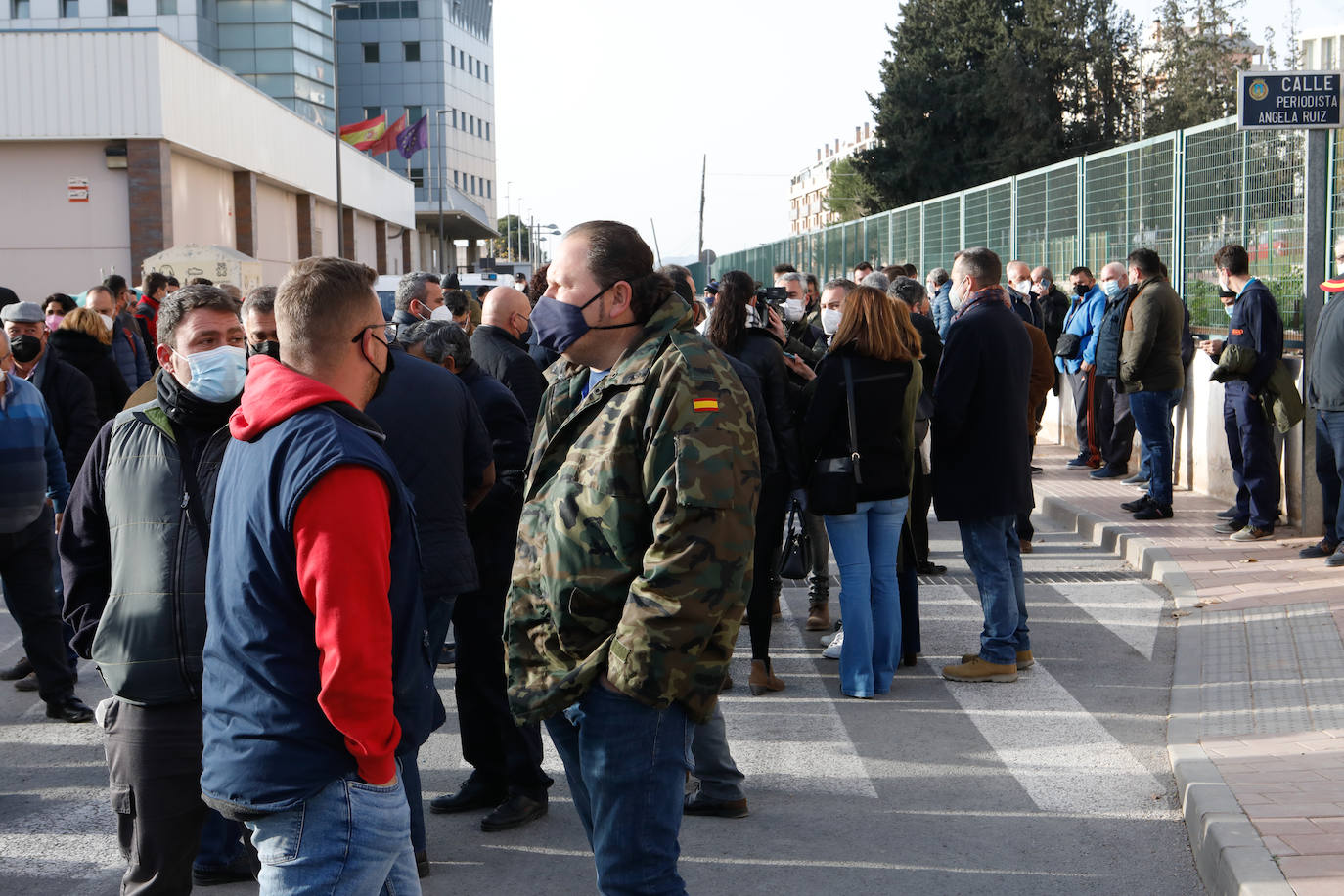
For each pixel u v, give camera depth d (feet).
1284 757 16.24
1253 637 22.45
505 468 16.01
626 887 9.29
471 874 14.21
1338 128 28.63
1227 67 187.11
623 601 9.26
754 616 20.48
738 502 8.94
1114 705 19.79
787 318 26.68
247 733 8.07
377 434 8.45
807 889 13.62
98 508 11.28
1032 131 165.99
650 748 9.16
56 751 18.62
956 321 20.11
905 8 179.93
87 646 11.38
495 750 15.94
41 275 95.30
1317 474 28.35
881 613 20.61
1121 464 41.37
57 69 92.32
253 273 69.21
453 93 286.87
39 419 19.40
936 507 20.63
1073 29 171.73
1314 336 29.43
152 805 10.73
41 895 13.73
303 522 7.84
